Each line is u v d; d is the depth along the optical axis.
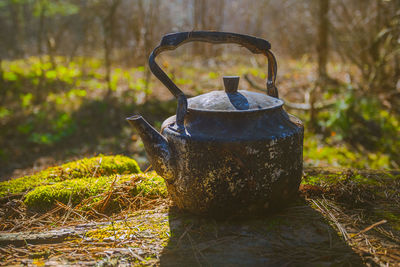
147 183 0.76
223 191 0.60
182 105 0.62
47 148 1.57
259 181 0.60
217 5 3.71
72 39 3.68
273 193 0.61
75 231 0.64
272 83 0.68
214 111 0.60
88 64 2.88
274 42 3.76
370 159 1.35
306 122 1.64
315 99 1.62
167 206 0.70
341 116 1.53
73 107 1.99
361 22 2.15
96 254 0.58
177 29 3.50
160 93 2.15
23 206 0.71
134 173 0.83
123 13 3.37
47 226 0.66
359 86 1.88
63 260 0.58
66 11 3.07
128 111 1.88
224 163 0.59
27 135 1.72
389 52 1.88
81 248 0.60
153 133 0.61
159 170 0.62
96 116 1.86
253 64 2.81
